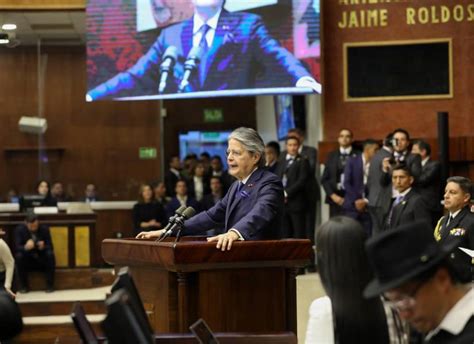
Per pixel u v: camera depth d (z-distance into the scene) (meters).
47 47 34.97
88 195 33.75
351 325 6.12
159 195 29.48
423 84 26.41
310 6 25.61
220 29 25.83
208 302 9.40
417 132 26.41
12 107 35.12
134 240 10.06
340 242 6.04
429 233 5.13
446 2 26.39
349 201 24.30
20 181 35.12
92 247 25.88
